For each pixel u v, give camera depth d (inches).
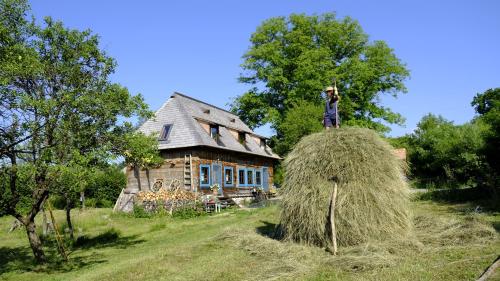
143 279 283.4
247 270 283.3
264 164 1328.7
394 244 299.0
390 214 323.0
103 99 395.9
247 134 1306.6
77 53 411.2
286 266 278.1
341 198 322.7
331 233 317.4
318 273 260.4
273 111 1439.5
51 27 408.8
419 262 261.1
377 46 1491.1
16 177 385.1
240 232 409.4
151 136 490.9
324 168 338.3
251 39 1547.7
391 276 235.6
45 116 365.7
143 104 427.2
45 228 592.7
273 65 1491.1
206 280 265.6
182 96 1112.2
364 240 312.8
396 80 1515.7
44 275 362.9
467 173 748.0
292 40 1477.6
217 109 1298.0
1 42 379.9
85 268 374.0
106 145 403.9
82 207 970.1
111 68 427.8
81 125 391.5
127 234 595.5
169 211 810.2
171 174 952.9
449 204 570.9
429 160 1103.0
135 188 981.8
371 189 325.7
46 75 387.2
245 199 1091.9
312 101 1352.1
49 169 356.2
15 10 397.1
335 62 1505.9
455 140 833.5
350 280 237.9
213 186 944.9
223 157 1063.6
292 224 344.2
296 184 346.9
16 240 605.6
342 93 1412.4
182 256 345.4
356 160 334.6
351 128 364.5
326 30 1489.9
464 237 316.5
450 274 230.2
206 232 524.4
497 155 593.0
